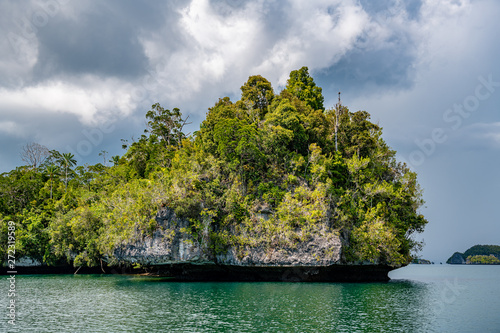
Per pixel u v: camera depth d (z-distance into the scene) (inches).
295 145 2935.5
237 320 1370.6
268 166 2775.6
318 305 1642.5
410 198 2886.3
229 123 2699.3
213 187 2568.9
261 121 3132.4
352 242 2581.2
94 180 3988.7
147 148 3909.9
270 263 2455.7
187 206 2452.0
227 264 2534.5
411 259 2847.0
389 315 1481.3
